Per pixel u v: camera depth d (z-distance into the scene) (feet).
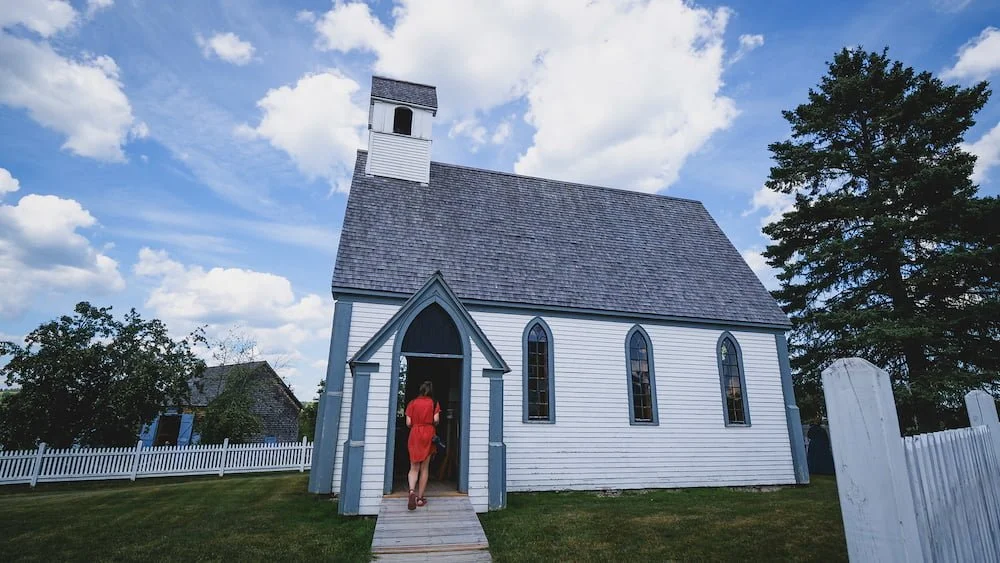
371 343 35.86
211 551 26.32
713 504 39.86
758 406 55.11
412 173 60.29
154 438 92.94
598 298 52.65
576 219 63.62
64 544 27.61
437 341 37.60
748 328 57.52
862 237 67.15
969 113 69.62
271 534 29.45
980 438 16.75
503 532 30.09
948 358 64.28
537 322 50.03
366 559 25.08
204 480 57.88
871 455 10.10
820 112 76.69
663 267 60.44
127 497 42.16
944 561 12.21
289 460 67.72
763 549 26.55
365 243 48.37
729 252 67.41
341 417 40.81
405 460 50.34
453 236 53.52
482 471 35.73
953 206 63.77
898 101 73.36
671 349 53.93
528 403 47.73
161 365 69.26
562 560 25.20
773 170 79.15
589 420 48.65
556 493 45.16
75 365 63.41
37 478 53.21
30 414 61.26
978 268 63.36
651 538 28.91
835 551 25.95
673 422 51.42
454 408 45.65
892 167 70.23
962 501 14.15
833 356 73.51
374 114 61.72
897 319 65.00
